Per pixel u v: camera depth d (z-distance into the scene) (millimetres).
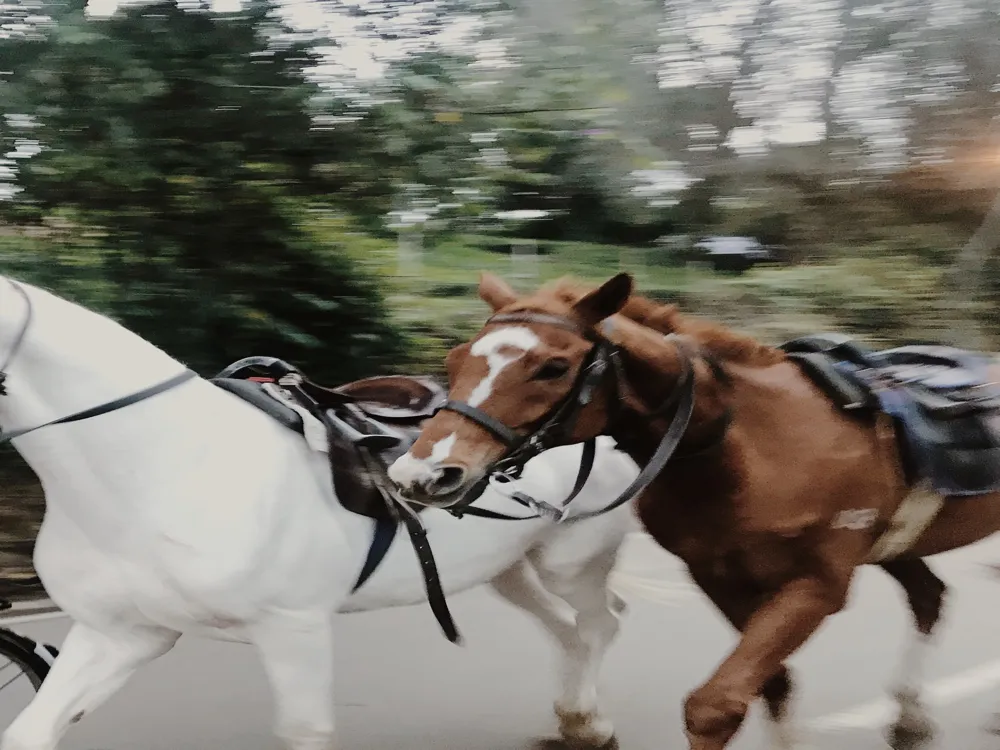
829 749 3109
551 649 3998
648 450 2127
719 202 8055
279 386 2457
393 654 3943
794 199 8211
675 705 3461
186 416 2174
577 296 1958
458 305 6297
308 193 5691
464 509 2424
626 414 2047
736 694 2008
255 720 3266
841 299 8055
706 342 2221
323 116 5527
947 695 3543
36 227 5367
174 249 5352
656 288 7590
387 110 5699
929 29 6832
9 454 5363
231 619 2186
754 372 2244
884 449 2355
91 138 5125
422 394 2773
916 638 3229
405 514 2410
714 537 2186
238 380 2443
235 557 2121
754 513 2113
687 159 7660
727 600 2367
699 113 7207
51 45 4984
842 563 2227
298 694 2275
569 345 1852
